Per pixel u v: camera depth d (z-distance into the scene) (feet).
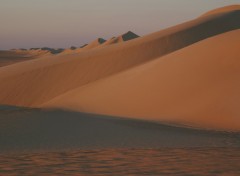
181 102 111.24
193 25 278.05
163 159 53.36
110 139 71.72
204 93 111.24
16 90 207.92
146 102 119.14
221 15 302.04
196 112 100.17
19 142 69.41
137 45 239.71
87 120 95.86
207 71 127.03
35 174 45.39
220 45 144.15
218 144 66.33
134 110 114.62
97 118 100.32
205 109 100.07
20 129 83.66
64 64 226.38
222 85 112.27
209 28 275.18
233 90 106.42
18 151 60.95
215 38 158.51
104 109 120.67
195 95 112.47
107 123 91.40
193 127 87.51
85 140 70.85
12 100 201.46
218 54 136.46
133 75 156.15
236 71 119.85
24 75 221.46
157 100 118.42
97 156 55.88
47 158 54.60
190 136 75.10
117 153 58.29
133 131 80.64
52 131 81.10
